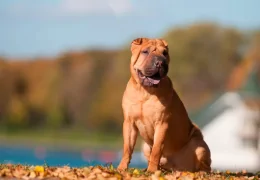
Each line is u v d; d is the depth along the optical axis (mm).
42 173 8555
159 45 9539
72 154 49125
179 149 10336
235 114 42344
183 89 64438
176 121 9922
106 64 70812
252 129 41875
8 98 74625
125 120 9727
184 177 8820
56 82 72938
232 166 41688
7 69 76625
